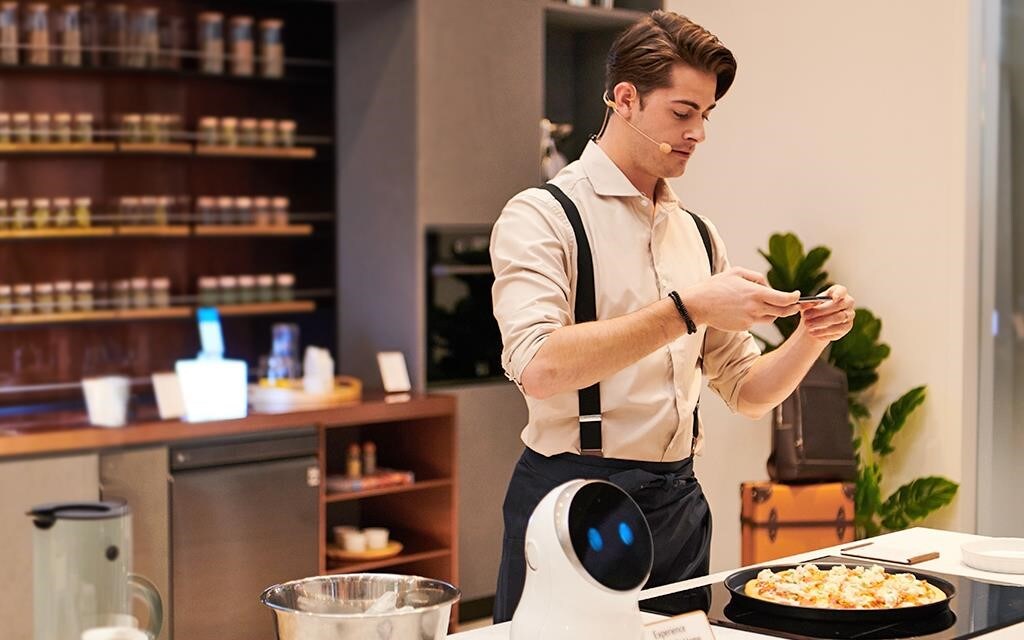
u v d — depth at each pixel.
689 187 4.93
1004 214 4.18
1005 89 4.18
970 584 2.07
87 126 4.59
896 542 2.49
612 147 2.19
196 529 4.00
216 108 5.05
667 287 2.21
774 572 2.08
